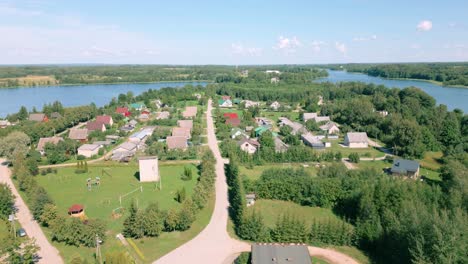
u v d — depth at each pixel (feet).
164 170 330.75
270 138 389.80
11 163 353.92
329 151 377.71
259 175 306.55
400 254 170.50
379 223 193.36
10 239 164.55
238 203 221.87
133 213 199.82
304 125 513.45
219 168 331.57
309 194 246.88
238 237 200.95
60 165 348.79
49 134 452.76
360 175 270.05
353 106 527.40
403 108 544.21
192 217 209.97
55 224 193.67
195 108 603.26
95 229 188.44
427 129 409.08
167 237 200.13
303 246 171.32
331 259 179.83
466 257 150.41
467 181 225.56
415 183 231.71
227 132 461.37
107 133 456.86
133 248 187.11
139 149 386.32
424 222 164.86
